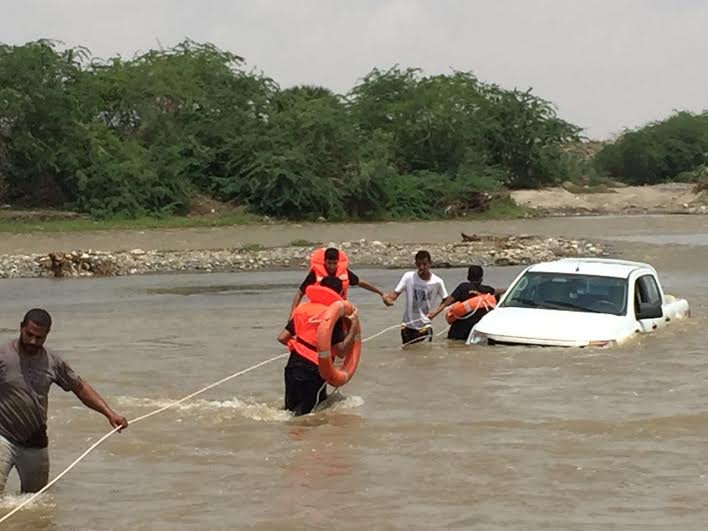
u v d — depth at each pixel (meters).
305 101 66.19
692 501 7.33
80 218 56.03
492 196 69.56
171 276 32.28
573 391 11.18
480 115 80.44
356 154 64.19
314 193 61.38
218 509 7.39
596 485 7.75
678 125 110.94
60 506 7.59
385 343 15.74
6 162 57.78
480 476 8.05
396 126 75.31
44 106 57.78
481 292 15.14
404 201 64.94
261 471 8.34
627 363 12.66
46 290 28.03
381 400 10.99
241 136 63.44
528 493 7.59
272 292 26.77
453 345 14.46
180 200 59.81
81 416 10.58
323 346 10.34
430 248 39.53
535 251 37.72
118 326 19.02
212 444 9.30
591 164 109.25
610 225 56.66
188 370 13.62
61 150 57.88
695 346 13.80
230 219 58.59
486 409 10.41
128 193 57.75
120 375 13.21
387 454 8.78
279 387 12.25
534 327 13.97
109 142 59.34
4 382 7.76
